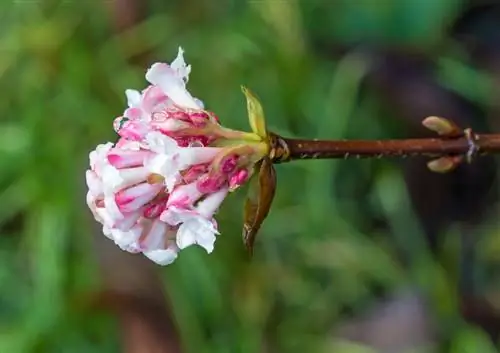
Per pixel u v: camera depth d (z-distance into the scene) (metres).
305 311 0.47
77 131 0.46
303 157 0.30
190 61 0.47
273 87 0.47
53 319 0.45
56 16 0.46
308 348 0.47
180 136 0.30
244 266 0.46
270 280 0.46
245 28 0.47
